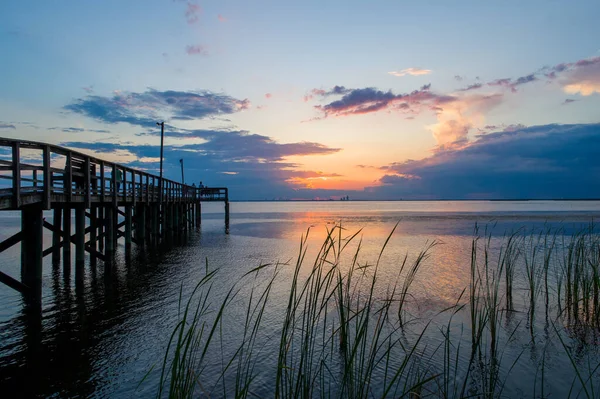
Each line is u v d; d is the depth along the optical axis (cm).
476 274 1175
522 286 1020
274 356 599
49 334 698
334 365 561
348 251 1728
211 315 801
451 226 3325
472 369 557
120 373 553
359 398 417
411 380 522
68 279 1148
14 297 933
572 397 488
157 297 945
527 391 501
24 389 508
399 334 687
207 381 522
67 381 530
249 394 487
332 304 862
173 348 636
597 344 651
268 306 859
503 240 2025
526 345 646
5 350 629
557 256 1326
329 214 6456
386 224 3634
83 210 1116
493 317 642
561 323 750
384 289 995
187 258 1555
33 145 772
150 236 1991
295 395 383
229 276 1186
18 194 712
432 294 952
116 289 1028
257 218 5250
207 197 3234
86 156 1042
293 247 1908
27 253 816
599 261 941
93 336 688
